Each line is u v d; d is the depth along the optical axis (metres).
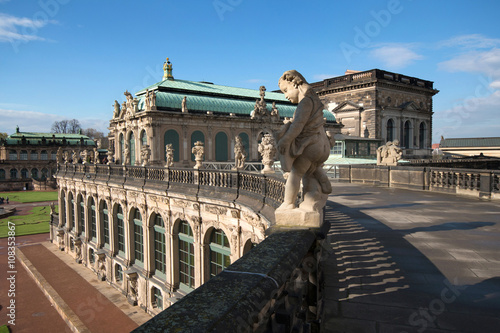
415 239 9.41
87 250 38.59
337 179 29.39
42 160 117.38
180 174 23.50
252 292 2.73
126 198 30.09
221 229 20.09
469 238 9.50
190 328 2.12
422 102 72.44
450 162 43.75
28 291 33.25
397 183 23.30
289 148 5.18
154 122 38.06
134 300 28.77
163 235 26.25
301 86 5.38
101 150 124.06
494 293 5.80
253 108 47.16
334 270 7.01
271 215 13.06
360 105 65.06
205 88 46.94
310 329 4.65
